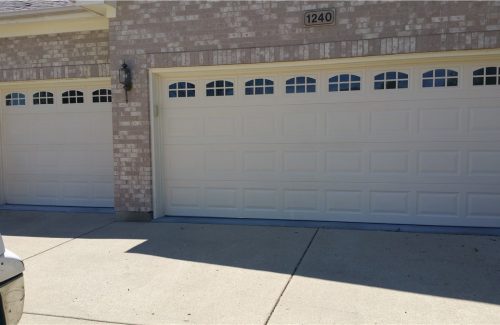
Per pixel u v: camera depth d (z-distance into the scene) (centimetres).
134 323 386
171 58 749
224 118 767
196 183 788
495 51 625
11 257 300
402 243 602
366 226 694
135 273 506
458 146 671
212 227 717
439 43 638
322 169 728
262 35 708
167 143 795
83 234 695
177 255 571
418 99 680
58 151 910
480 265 509
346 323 374
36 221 795
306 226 706
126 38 768
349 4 668
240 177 766
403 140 691
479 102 659
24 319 396
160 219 780
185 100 781
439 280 464
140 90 767
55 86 898
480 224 672
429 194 688
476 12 625
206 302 424
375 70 694
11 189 942
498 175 661
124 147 782
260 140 753
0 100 930
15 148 934
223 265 527
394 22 654
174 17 745
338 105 713
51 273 512
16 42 873
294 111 734
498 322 370
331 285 457
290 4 693
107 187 892
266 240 632
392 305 406
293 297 429
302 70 724
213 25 729
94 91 883
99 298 439
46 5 849
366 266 512
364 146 707
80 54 841
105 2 739
